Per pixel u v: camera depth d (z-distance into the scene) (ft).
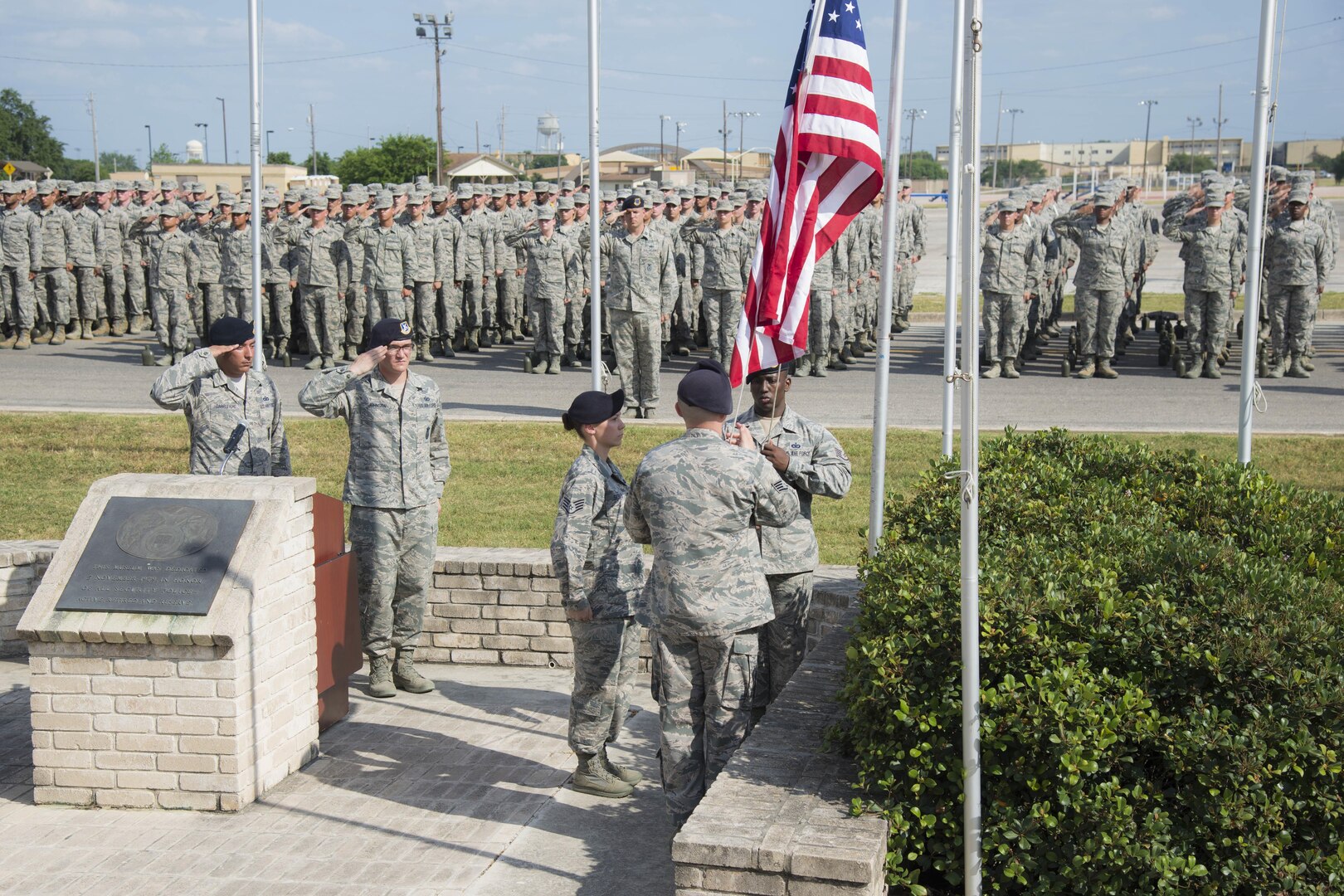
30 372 60.85
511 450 42.55
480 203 71.10
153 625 17.24
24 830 17.03
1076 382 57.88
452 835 17.03
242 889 15.38
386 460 22.36
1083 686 13.12
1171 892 12.44
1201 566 15.55
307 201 63.00
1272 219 57.31
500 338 76.28
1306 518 19.56
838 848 12.16
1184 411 48.98
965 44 11.96
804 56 18.30
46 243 71.61
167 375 21.13
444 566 24.89
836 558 29.68
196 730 17.56
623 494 18.33
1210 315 57.67
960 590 14.34
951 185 20.92
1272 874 12.65
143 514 18.28
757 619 15.74
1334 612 14.38
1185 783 13.34
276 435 22.85
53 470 40.11
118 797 17.76
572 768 19.61
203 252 64.54
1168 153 373.61
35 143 299.17
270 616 18.29
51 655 17.61
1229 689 13.50
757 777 14.14
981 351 61.31
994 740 13.33
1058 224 59.06
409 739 20.90
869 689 14.24
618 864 16.15
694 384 15.78
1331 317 81.97
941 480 20.66
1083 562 15.69
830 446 19.21
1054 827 13.04
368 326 64.39
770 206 18.62
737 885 12.23
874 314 69.97
